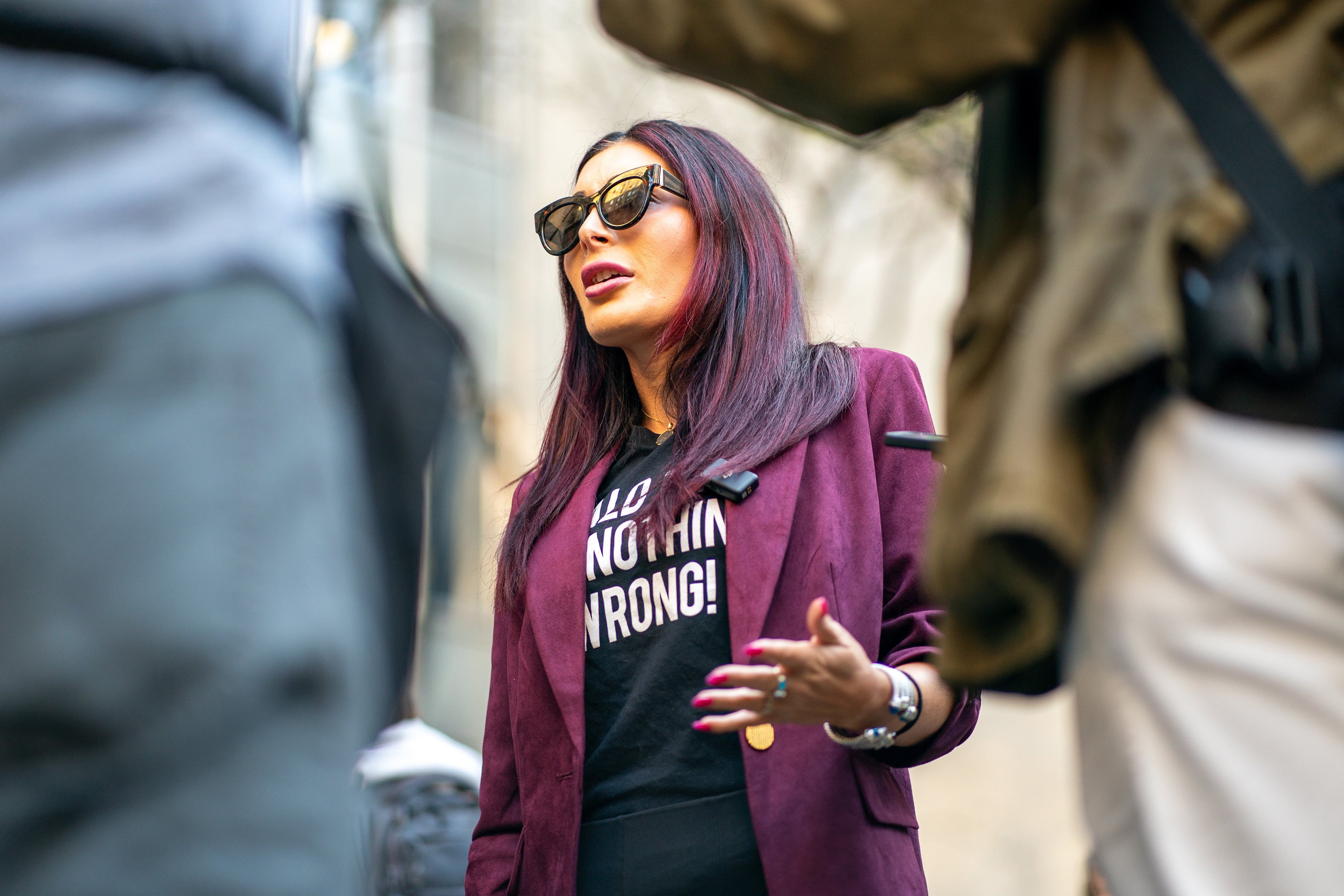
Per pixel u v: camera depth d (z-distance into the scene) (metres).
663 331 2.25
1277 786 1.17
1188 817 1.19
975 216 1.42
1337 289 1.17
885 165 8.21
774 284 2.25
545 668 2.06
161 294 1.03
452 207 9.27
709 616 1.99
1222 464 1.20
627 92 9.30
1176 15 1.26
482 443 1.31
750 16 1.36
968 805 9.59
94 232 1.04
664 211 2.26
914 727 1.88
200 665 0.97
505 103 9.51
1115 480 1.24
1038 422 1.18
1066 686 1.40
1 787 0.94
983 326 1.31
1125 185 1.24
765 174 2.44
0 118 1.06
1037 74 1.37
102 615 0.96
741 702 1.66
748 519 2.01
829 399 2.14
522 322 9.68
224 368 1.03
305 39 1.42
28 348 1.00
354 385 1.18
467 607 7.45
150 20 1.11
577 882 1.98
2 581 0.96
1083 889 1.43
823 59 1.35
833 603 1.97
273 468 1.03
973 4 1.29
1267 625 1.18
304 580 1.02
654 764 1.97
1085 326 1.21
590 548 2.12
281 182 1.13
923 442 1.80
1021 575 1.22
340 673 1.03
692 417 2.14
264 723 0.98
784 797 1.89
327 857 1.00
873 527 2.05
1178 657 1.21
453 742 2.63
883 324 9.39
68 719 0.95
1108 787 1.25
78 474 0.98
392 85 8.75
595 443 2.27
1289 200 1.19
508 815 2.22
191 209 1.06
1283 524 1.18
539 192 9.72
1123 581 1.23
